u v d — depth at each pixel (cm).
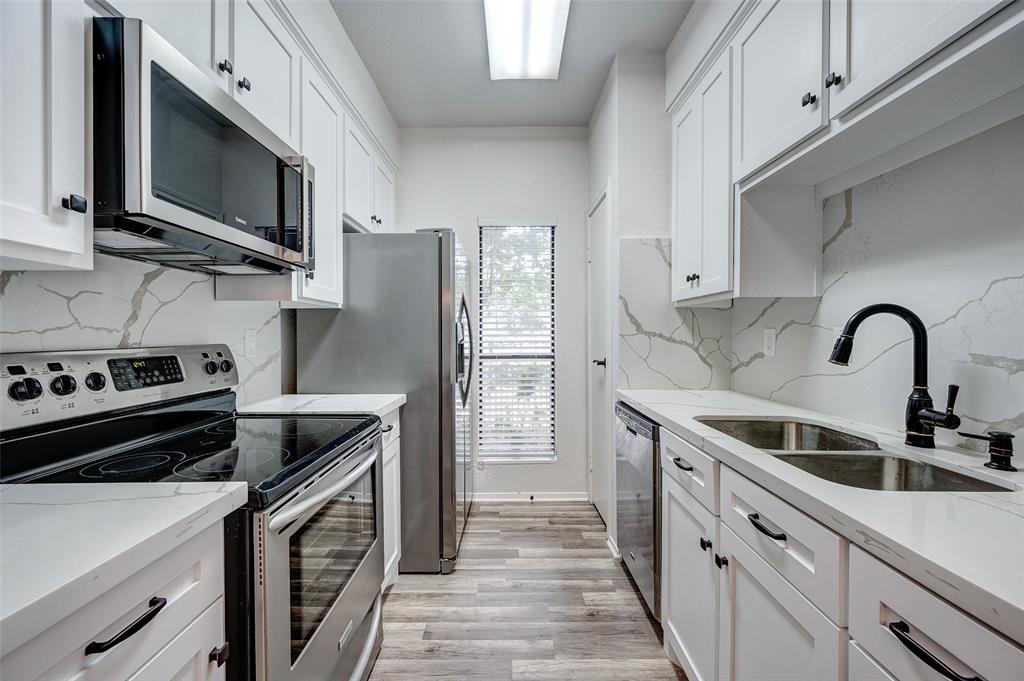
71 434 104
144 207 85
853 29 107
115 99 83
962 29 79
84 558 57
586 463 326
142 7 97
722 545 121
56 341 106
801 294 165
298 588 101
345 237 220
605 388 268
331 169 201
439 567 221
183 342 149
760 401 197
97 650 57
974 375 109
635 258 237
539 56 237
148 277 134
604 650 167
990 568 55
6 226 68
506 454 326
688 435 143
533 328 327
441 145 327
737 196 165
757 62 150
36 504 77
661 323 236
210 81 106
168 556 70
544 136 327
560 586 211
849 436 135
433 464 220
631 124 240
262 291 163
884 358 136
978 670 52
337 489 118
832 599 76
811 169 142
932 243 120
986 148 106
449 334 220
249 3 137
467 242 327
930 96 95
